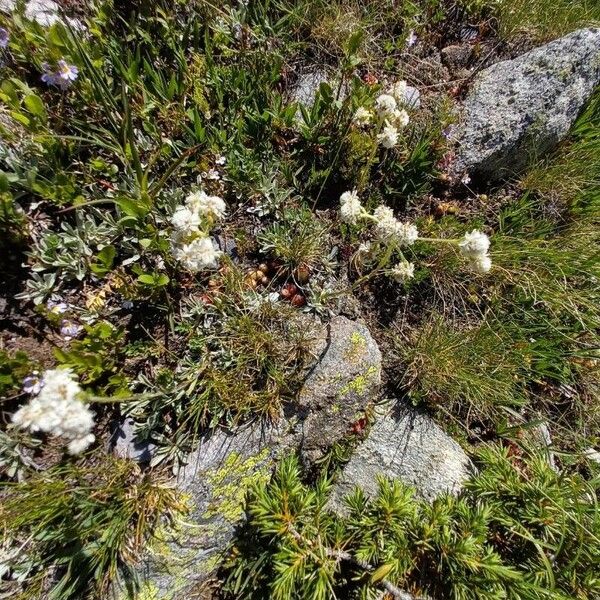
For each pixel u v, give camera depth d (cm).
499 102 34
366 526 25
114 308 28
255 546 27
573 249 33
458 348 31
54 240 27
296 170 33
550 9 38
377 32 37
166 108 29
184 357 28
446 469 28
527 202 34
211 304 29
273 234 30
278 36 34
